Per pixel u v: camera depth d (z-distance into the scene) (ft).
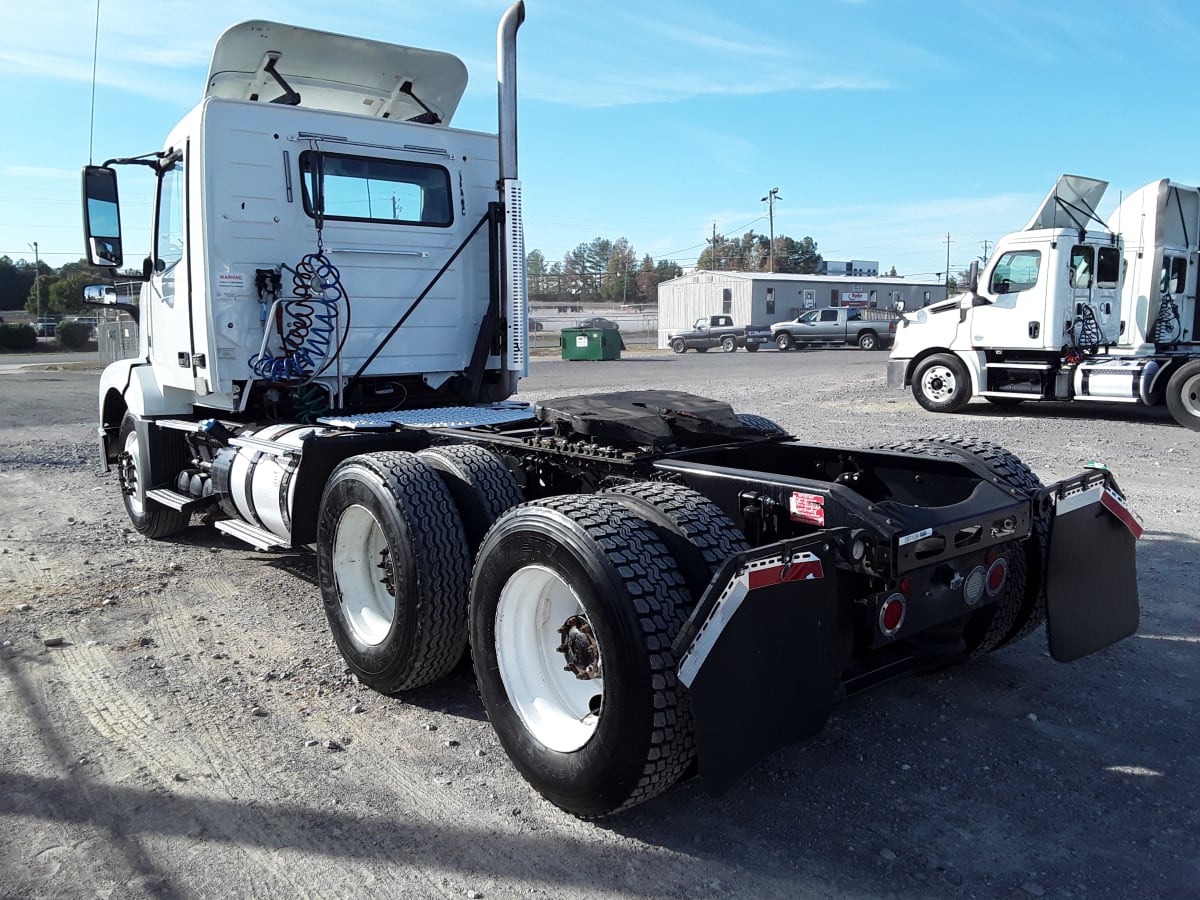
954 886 9.04
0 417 53.26
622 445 12.98
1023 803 10.50
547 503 10.56
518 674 10.98
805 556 9.24
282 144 18.15
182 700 13.57
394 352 19.83
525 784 11.16
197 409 21.94
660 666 9.14
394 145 19.42
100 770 11.52
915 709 12.95
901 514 10.10
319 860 9.61
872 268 270.26
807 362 97.14
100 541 23.13
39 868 9.52
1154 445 35.01
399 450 16.43
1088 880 9.09
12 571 20.36
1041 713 12.78
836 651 9.62
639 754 9.23
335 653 15.46
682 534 9.97
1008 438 37.14
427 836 10.04
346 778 11.29
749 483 10.96
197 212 17.79
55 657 15.25
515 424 17.02
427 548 12.48
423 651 12.61
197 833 10.12
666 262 415.03
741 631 8.82
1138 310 46.88
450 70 21.06
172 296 19.74
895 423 42.98
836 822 10.18
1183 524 22.40
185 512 20.29
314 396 19.10
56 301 290.97
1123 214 47.19
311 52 19.29
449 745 12.18
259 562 21.09
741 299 165.27
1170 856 9.46
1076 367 43.55
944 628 12.41
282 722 12.86
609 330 110.42
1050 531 11.85
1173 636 15.40
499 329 20.80
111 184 20.26
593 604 9.51
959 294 47.88
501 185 20.31
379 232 19.36
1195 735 12.06
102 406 24.59
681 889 9.06
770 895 8.95
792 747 11.88
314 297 18.48
